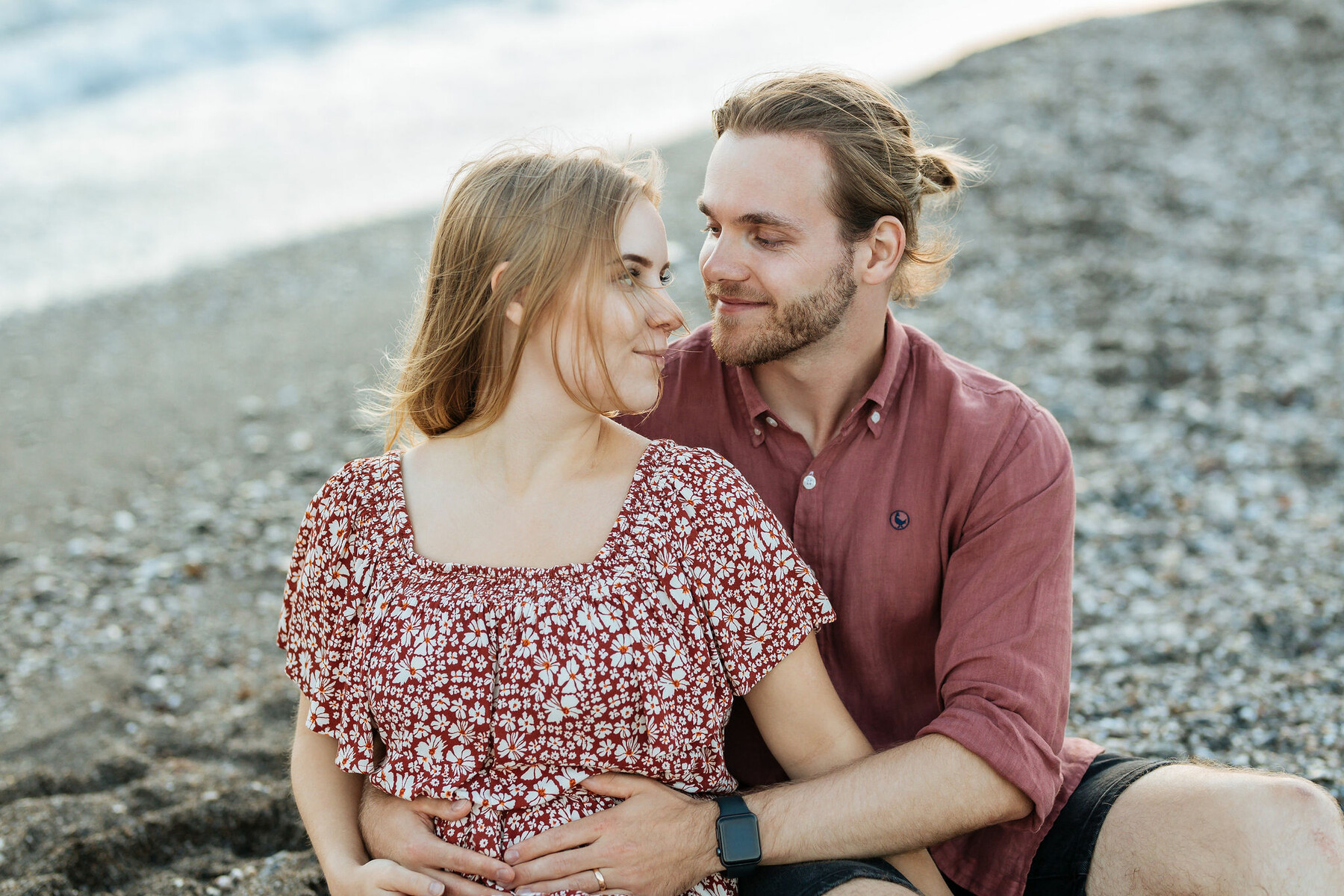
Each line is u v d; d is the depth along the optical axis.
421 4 28.81
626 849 1.92
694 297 7.22
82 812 3.17
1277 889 1.92
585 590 1.95
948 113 10.11
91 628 4.64
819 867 2.00
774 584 2.06
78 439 6.88
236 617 4.72
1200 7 12.17
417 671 1.92
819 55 21.52
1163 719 3.49
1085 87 10.40
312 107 21.11
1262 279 7.35
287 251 10.97
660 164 2.16
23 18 24.47
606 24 27.69
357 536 2.08
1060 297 7.32
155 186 15.68
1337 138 9.21
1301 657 3.86
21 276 11.12
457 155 16.56
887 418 2.34
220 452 6.55
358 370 7.57
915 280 2.55
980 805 2.07
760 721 2.19
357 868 2.00
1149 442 5.73
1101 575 4.59
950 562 2.30
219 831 3.13
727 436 2.45
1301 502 5.07
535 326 2.01
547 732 1.92
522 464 2.07
